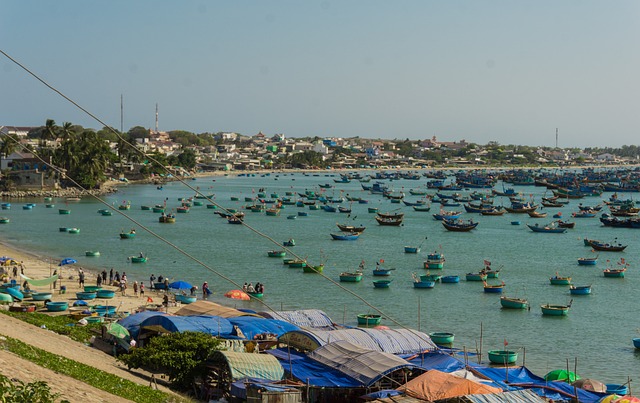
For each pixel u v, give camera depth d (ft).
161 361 182.50
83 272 421.18
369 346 206.59
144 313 244.83
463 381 167.53
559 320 332.19
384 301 370.32
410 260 524.52
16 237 610.65
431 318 332.19
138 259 482.28
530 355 272.72
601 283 436.76
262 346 211.41
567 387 201.05
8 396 93.56
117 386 141.90
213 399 176.45
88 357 185.47
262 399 163.32
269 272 455.22
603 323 327.26
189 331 200.13
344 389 180.96
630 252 580.30
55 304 300.81
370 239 648.79
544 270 484.33
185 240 611.06
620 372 252.01
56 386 118.73
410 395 166.61
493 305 364.17
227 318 230.89
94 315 282.97
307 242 619.26
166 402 146.51
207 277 431.02
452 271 476.54
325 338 206.90
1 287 333.83
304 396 174.91
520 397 167.32
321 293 388.16
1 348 133.49
